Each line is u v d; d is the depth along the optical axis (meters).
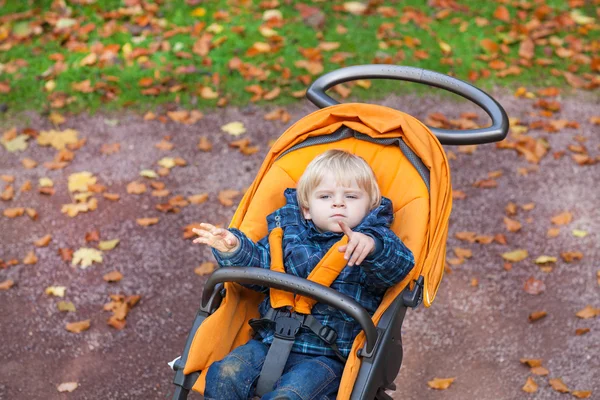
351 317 2.78
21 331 4.12
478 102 3.36
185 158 5.44
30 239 4.73
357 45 6.51
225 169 5.35
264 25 6.72
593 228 4.87
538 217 4.96
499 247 4.72
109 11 6.85
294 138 3.30
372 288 2.92
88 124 5.74
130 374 3.90
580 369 3.92
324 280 2.84
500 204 5.07
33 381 3.84
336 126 3.27
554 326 4.18
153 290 4.41
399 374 3.93
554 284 4.46
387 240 2.73
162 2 6.94
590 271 4.54
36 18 6.75
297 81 6.14
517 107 5.99
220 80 6.15
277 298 2.81
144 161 5.40
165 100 5.98
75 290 4.39
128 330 4.15
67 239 4.74
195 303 4.33
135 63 6.29
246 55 6.39
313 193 3.04
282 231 3.08
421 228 2.98
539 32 6.75
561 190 5.20
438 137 3.30
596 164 5.45
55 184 5.18
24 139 5.55
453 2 7.08
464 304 4.34
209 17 6.80
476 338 4.13
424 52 6.41
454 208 5.02
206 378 2.71
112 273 4.48
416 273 2.89
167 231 4.82
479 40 6.63
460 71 6.30
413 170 3.17
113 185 5.19
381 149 3.26
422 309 4.32
